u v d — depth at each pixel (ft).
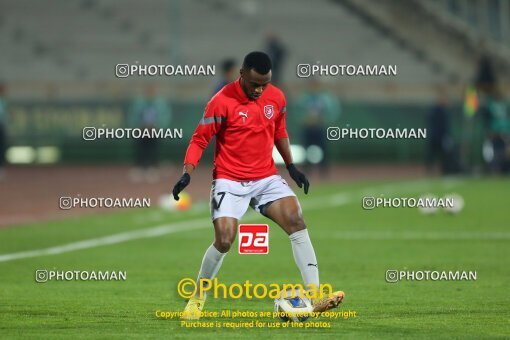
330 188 297.74
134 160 409.28
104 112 407.03
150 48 475.72
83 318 99.96
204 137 97.09
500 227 195.83
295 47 484.33
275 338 89.66
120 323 97.14
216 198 97.09
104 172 368.07
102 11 489.67
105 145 409.69
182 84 419.95
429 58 485.97
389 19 499.51
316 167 388.37
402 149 413.80
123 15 489.26
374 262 145.38
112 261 145.79
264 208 98.68
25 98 408.67
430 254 155.02
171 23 489.26
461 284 124.36
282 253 155.33
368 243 169.48
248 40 487.20
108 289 119.55
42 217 214.69
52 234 181.37
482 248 162.91
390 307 106.93
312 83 347.77
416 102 414.41
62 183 314.76
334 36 491.72
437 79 473.67
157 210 230.48
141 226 195.83
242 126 96.68
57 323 97.09
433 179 339.16
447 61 484.74
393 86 426.10
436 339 89.10
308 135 342.85
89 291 117.91
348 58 481.46
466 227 195.72
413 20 497.87
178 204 230.07
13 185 307.78
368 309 105.60
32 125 408.46
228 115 96.63
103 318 99.96
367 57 481.05
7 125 406.21
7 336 90.38
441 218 214.07
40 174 357.00
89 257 150.20
